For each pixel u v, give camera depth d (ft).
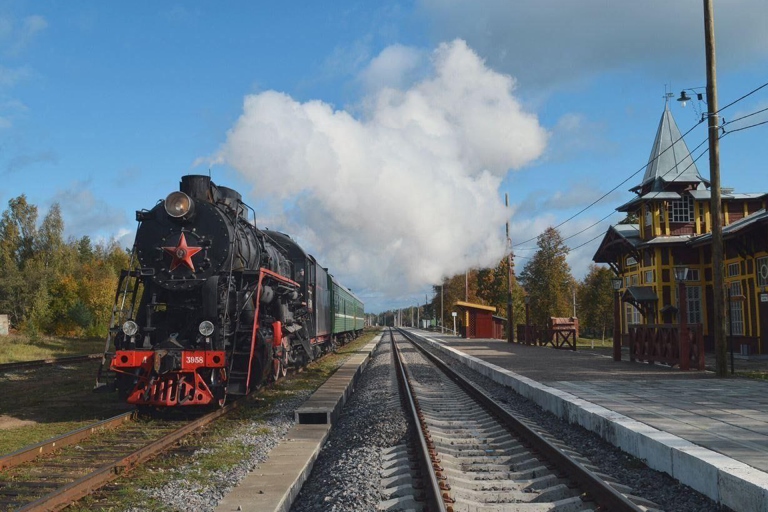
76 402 41.42
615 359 64.18
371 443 27.04
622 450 25.53
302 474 21.63
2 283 177.27
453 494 18.26
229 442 27.14
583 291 203.21
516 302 177.58
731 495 17.39
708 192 84.43
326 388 43.57
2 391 47.70
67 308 151.84
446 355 90.53
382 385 49.65
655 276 83.30
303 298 58.85
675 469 20.88
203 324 34.17
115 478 21.31
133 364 33.65
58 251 209.67
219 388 34.58
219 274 36.70
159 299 37.27
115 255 218.79
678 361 53.11
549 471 21.20
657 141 90.89
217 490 19.85
